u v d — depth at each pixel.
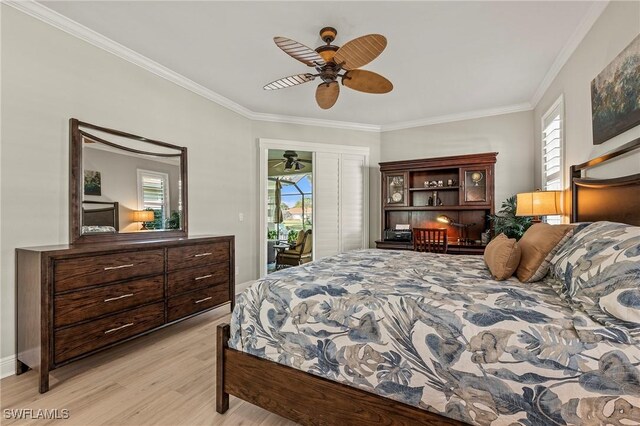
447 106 4.13
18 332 2.04
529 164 4.02
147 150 2.96
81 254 2.04
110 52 2.65
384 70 3.09
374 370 1.25
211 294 3.08
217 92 3.70
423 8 2.16
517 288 1.43
